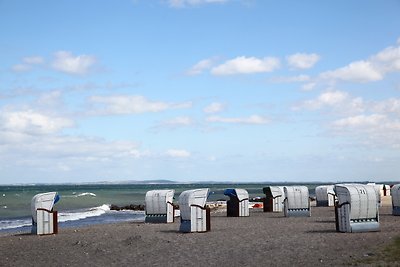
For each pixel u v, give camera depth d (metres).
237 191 35.66
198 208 24.28
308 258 15.52
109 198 105.69
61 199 99.00
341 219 21.56
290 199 33.03
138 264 16.16
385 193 62.91
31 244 21.91
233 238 20.98
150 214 31.69
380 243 17.41
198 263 15.82
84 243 21.30
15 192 158.38
